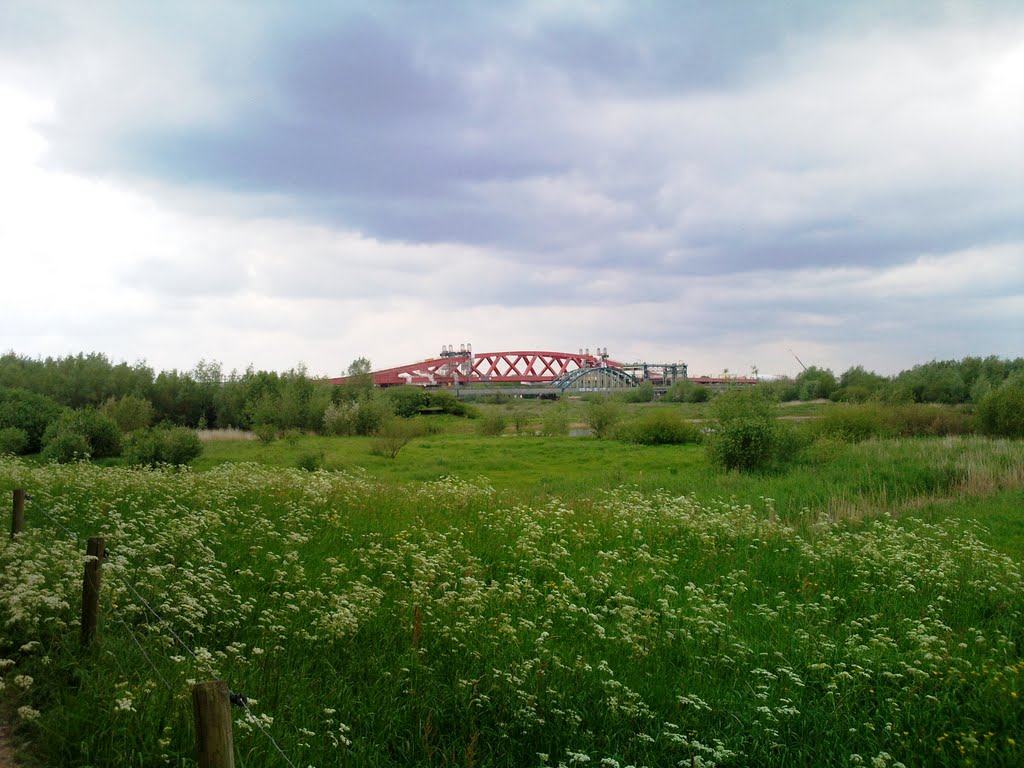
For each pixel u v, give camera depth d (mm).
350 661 7164
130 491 14906
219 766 3549
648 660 8094
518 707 6516
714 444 29359
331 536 12406
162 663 6297
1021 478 22766
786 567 12992
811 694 7625
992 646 9203
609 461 34938
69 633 6488
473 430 60031
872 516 18391
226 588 8227
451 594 8711
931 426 41250
